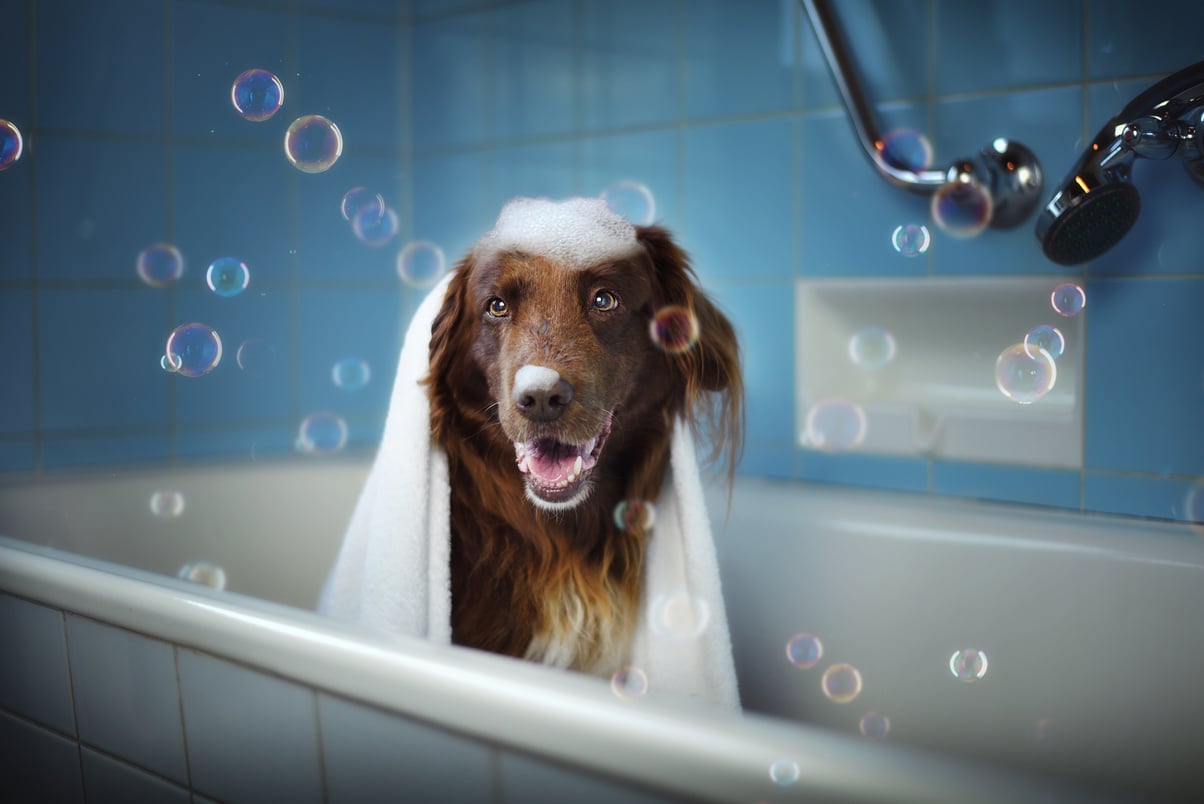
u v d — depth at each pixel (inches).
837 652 60.6
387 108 92.6
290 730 37.4
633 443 48.3
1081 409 61.8
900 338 69.1
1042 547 55.2
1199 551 51.5
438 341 46.9
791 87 70.9
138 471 78.4
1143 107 51.9
